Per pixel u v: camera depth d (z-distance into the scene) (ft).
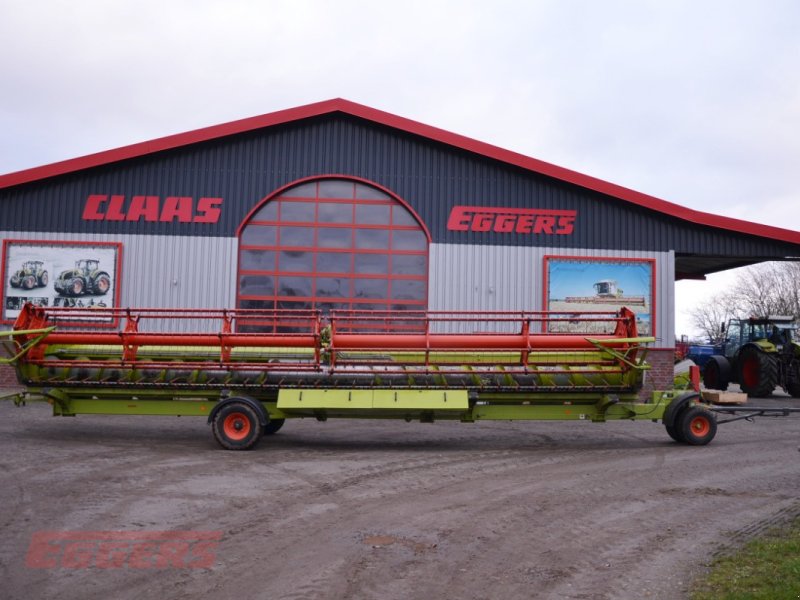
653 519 21.97
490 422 47.24
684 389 39.42
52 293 57.21
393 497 24.23
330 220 59.77
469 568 17.01
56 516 20.85
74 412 36.29
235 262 58.39
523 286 59.72
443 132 59.67
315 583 15.72
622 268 60.29
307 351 36.88
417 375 35.47
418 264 59.93
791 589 14.89
